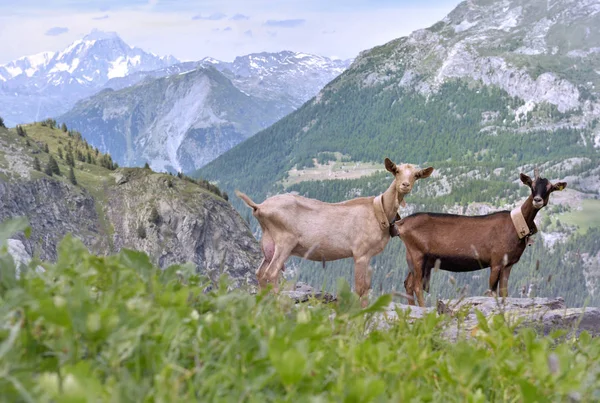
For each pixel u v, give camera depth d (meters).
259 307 4.81
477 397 3.72
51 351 3.16
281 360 3.01
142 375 3.25
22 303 3.30
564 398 3.93
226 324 3.93
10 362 2.80
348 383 3.40
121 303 3.59
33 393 2.52
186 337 3.62
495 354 4.81
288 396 3.02
